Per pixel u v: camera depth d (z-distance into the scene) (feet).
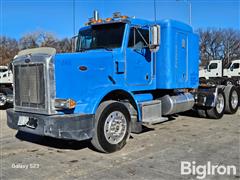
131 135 24.13
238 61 99.40
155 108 24.16
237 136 23.45
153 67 24.86
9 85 50.85
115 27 22.47
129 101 21.40
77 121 17.21
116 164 16.93
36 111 18.13
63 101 17.20
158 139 22.67
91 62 19.30
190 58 28.84
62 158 18.34
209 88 32.32
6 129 28.04
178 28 26.63
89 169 16.20
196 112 34.06
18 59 19.04
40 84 17.75
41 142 22.50
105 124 18.62
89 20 24.14
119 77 21.47
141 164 16.83
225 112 35.19
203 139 22.54
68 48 26.99
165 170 15.80
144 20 23.68
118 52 21.42
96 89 19.33
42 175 15.48
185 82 27.91
